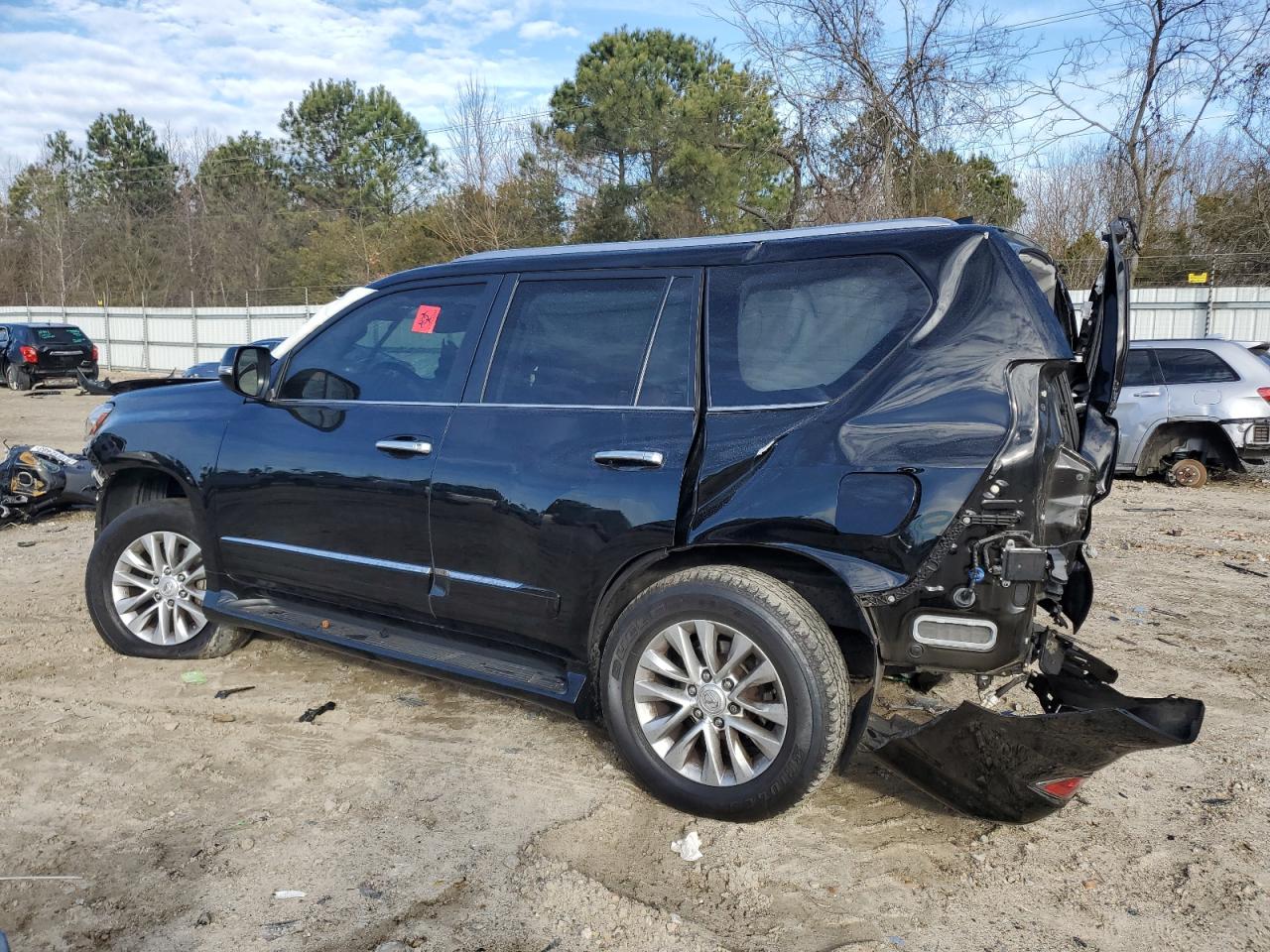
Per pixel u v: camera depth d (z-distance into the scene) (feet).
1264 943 8.68
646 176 96.68
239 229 168.25
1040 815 9.89
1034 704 13.60
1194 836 10.55
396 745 12.73
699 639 10.51
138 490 16.71
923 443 9.66
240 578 14.73
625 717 11.05
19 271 172.14
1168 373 34.47
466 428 12.37
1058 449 9.91
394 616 13.26
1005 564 9.36
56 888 9.45
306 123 177.99
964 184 63.46
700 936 8.79
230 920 8.95
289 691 14.56
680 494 10.68
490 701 14.25
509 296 12.78
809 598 10.60
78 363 81.92
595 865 9.94
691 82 109.50
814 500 9.98
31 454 26.68
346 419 13.50
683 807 10.80
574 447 11.50
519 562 11.76
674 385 11.28
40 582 20.89
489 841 10.38
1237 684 15.14
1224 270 78.48
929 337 10.05
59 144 203.00
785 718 10.03
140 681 14.92
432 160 171.83
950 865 10.00
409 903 9.23
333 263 135.23
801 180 66.08
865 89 60.59
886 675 10.94
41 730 13.12
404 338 13.60
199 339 109.81
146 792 11.40
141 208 192.85
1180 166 80.69
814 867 9.94
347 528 13.23
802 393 10.50
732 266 11.39
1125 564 23.30
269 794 11.37
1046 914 9.14
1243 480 35.45
